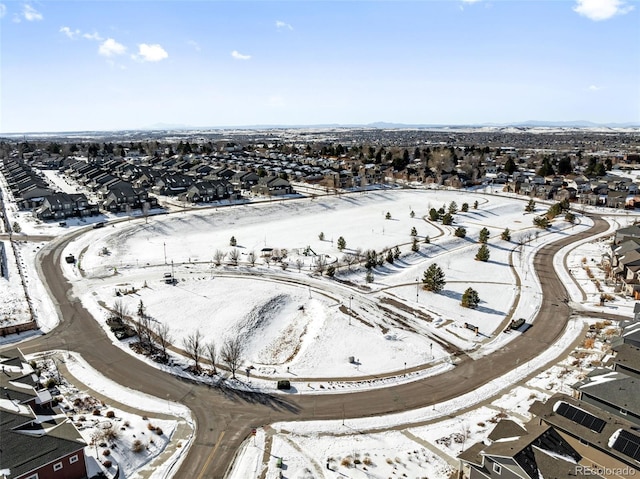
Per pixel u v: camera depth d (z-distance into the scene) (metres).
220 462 38.22
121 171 183.12
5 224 112.75
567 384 50.44
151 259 91.62
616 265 89.06
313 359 56.41
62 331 61.06
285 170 198.12
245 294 74.31
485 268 92.94
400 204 153.00
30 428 36.25
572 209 146.88
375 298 75.38
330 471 37.53
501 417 44.97
